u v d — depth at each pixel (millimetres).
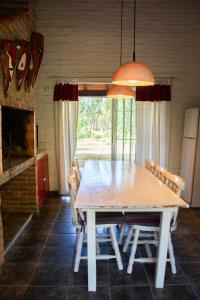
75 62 4270
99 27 4227
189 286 2068
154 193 2148
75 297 1928
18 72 2738
